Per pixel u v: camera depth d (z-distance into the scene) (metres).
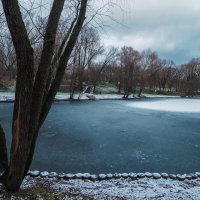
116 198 7.15
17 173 6.42
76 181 8.91
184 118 32.66
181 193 7.95
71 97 50.06
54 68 6.87
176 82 96.38
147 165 14.23
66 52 6.72
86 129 23.02
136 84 78.12
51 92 6.84
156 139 20.23
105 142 18.70
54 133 20.73
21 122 5.99
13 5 5.26
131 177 9.67
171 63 96.19
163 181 9.34
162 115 35.09
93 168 13.41
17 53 5.63
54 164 13.71
